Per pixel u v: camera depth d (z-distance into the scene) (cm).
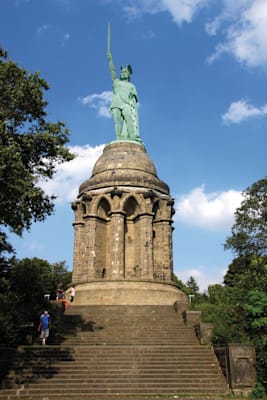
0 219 2192
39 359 2502
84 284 4603
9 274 3297
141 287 4431
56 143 2514
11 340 2642
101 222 5088
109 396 2148
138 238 4988
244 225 4012
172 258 5094
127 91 5884
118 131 5753
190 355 2581
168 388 2252
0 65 2375
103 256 4972
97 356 2555
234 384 2244
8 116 2377
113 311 3572
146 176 5288
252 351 2336
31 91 2394
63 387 2238
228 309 2912
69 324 3300
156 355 2577
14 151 2119
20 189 2156
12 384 2252
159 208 5194
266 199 4003
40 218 2580
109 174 5228
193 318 3241
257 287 2962
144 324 3281
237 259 4206
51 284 6500
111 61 6191
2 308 2717
